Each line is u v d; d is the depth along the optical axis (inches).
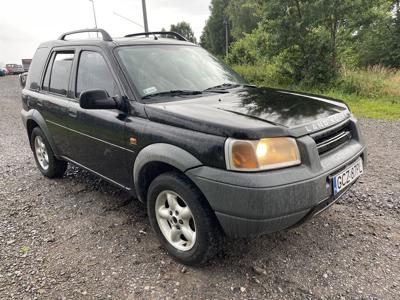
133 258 113.4
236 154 87.9
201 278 102.5
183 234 107.5
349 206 139.9
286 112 103.7
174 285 100.0
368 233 120.9
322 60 466.3
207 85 134.2
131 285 100.6
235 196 87.7
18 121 366.9
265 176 86.2
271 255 111.6
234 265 107.7
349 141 116.3
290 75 513.3
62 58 159.8
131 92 118.1
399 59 708.7
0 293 99.0
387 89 401.4
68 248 120.3
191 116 99.0
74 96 146.6
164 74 129.0
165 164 106.3
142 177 115.0
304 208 89.9
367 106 349.4
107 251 117.6
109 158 130.0
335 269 103.4
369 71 488.4
